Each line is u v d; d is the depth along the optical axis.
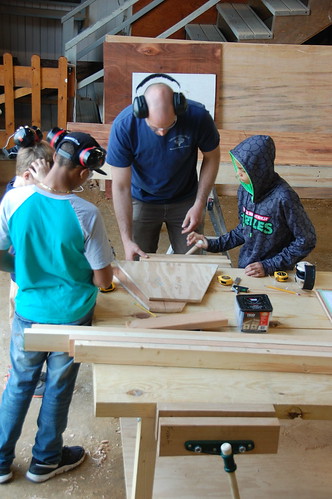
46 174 1.91
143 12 5.21
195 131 2.57
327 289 2.26
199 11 4.96
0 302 3.43
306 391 1.66
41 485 2.29
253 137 2.31
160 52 4.47
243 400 1.59
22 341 1.97
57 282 1.88
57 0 5.95
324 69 4.65
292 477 2.18
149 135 2.51
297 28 4.96
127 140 2.54
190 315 1.99
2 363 2.92
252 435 1.52
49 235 1.76
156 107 2.23
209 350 1.69
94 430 2.58
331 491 2.13
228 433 1.50
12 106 4.82
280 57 4.59
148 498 1.80
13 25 6.07
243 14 5.36
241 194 2.52
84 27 6.12
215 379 1.67
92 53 6.22
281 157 3.53
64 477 2.33
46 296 1.89
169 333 1.82
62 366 2.02
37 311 1.90
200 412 1.52
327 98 4.71
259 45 4.55
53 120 6.15
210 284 2.24
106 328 1.82
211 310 2.07
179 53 4.50
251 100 4.65
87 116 5.49
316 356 1.72
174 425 1.48
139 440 1.66
